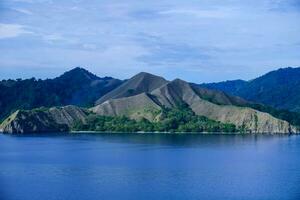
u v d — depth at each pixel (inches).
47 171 7219.5
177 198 5295.3
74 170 7313.0
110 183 6141.7
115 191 5634.8
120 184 6058.1
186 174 6899.6
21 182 6205.7
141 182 6190.9
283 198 5255.9
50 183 6136.8
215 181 6284.5
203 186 5920.3
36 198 5241.1
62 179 6437.0
